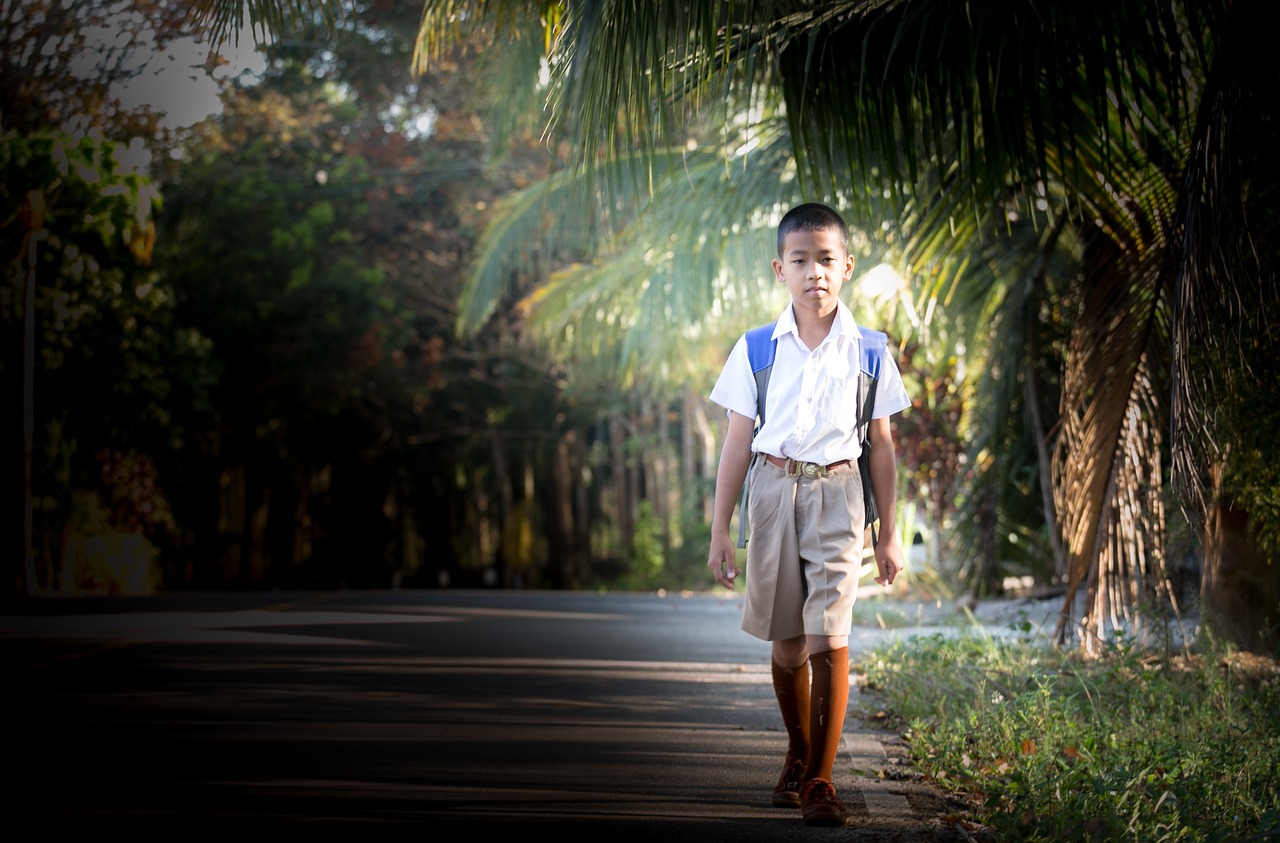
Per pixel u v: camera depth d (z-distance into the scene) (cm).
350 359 2144
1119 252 602
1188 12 434
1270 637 573
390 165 2238
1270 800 322
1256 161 441
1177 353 447
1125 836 283
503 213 1411
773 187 863
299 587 2284
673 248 1012
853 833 315
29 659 638
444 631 838
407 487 2395
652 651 722
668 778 376
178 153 1897
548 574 2386
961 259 726
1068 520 612
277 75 2197
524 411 2359
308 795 346
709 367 1336
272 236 2139
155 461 1808
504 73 954
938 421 1062
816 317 353
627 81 430
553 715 486
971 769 373
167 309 1762
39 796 343
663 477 2200
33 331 1257
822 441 345
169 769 378
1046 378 870
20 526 1193
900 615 876
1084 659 571
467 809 333
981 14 430
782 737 445
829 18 454
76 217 1285
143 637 753
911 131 464
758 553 348
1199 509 534
